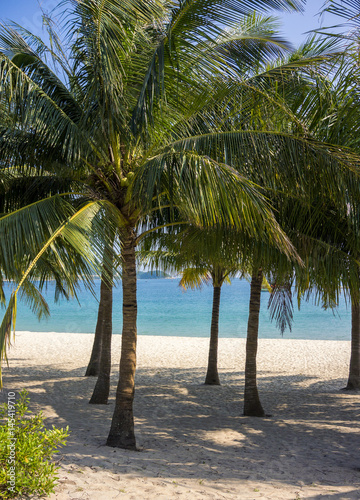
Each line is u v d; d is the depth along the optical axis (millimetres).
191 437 6938
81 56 5801
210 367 11859
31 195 6789
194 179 4551
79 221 4297
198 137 5203
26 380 11477
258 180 5652
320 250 6602
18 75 5160
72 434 6605
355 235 6754
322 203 6535
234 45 5770
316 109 6500
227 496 4273
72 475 4453
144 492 4180
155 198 6016
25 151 5918
